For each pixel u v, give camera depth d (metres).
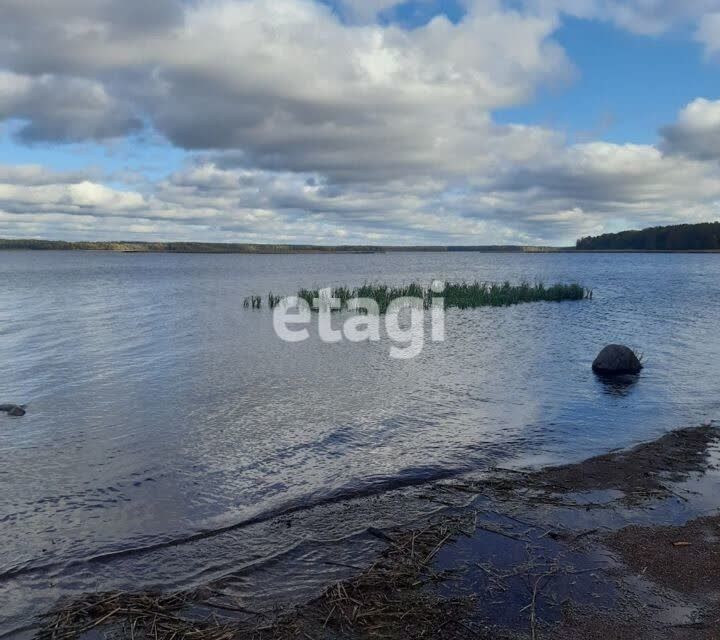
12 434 11.96
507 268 114.06
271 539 7.59
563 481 9.39
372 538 7.60
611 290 52.91
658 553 7.09
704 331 26.75
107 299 44.78
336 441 11.52
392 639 5.51
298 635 5.57
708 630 5.62
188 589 6.41
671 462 10.16
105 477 9.73
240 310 36.06
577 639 5.50
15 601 6.26
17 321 30.73
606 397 14.81
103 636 5.60
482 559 6.98
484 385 16.22
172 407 14.01
